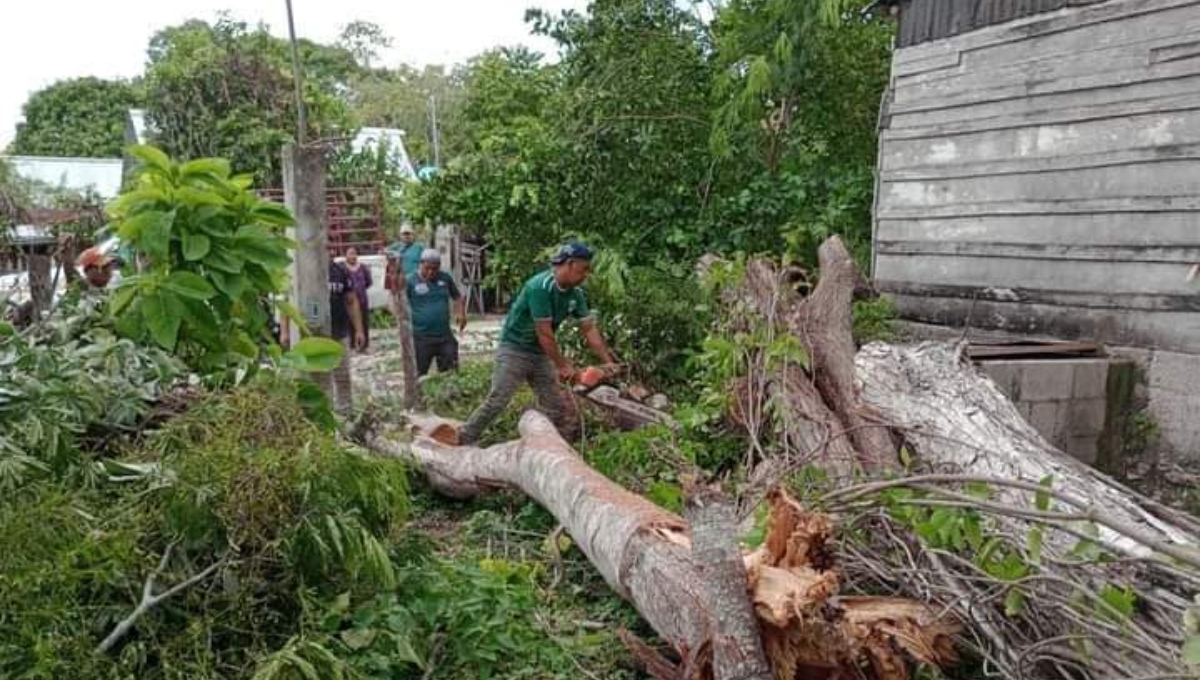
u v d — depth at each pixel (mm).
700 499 2436
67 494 2766
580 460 4156
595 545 3307
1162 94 6043
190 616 2652
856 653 2240
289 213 4059
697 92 9609
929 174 7965
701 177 9336
